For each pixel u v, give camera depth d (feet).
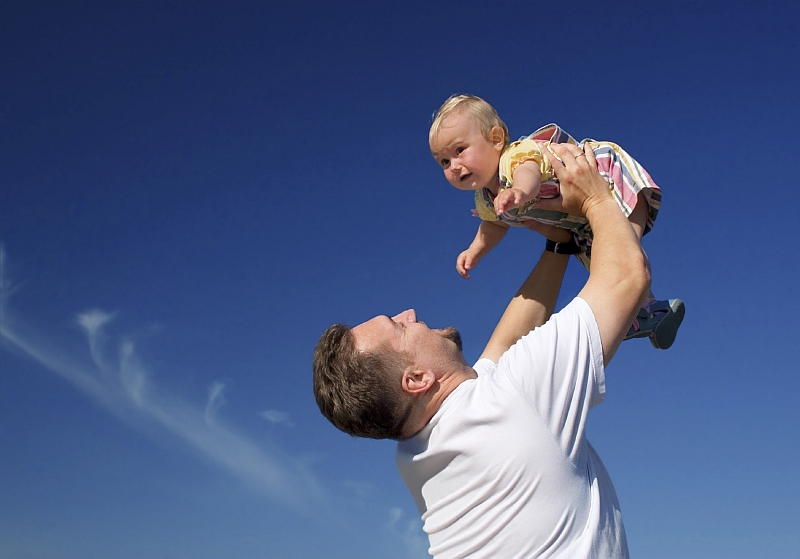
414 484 4.88
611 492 4.75
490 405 4.57
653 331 5.65
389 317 5.11
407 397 4.86
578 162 5.13
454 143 5.90
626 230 4.88
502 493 4.47
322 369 5.10
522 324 5.60
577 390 4.54
